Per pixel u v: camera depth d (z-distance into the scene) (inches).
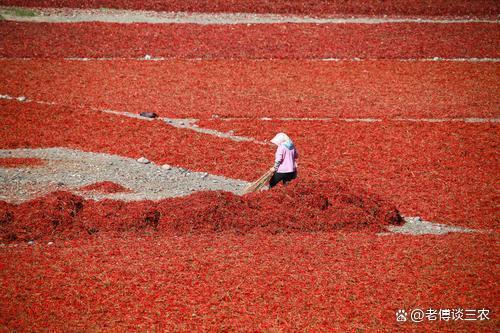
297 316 1061.1
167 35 3668.8
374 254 1309.1
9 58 3233.3
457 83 2938.0
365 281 1180.5
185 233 1428.4
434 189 1788.9
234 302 1100.5
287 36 3681.1
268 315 1063.6
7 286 1128.8
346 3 4379.9
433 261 1269.7
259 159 2010.3
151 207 1480.1
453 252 1321.4
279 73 3058.6
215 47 3469.5
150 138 2151.8
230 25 3905.0
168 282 1162.6
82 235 1398.9
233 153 2053.4
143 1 4313.5
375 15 4259.4
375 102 2652.6
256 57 3348.9
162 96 2677.2
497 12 4308.6
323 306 1091.3
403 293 1137.4
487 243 1381.6
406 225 1530.5
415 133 2263.8
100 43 3501.5
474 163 2001.7
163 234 1424.7
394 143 2166.6
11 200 1579.7
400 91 2807.6
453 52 3454.7
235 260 1262.3
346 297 1122.0
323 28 3848.4
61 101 2564.0
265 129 2290.8
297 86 2861.7
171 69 3093.0
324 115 2477.9
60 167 1854.1
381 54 3395.7
